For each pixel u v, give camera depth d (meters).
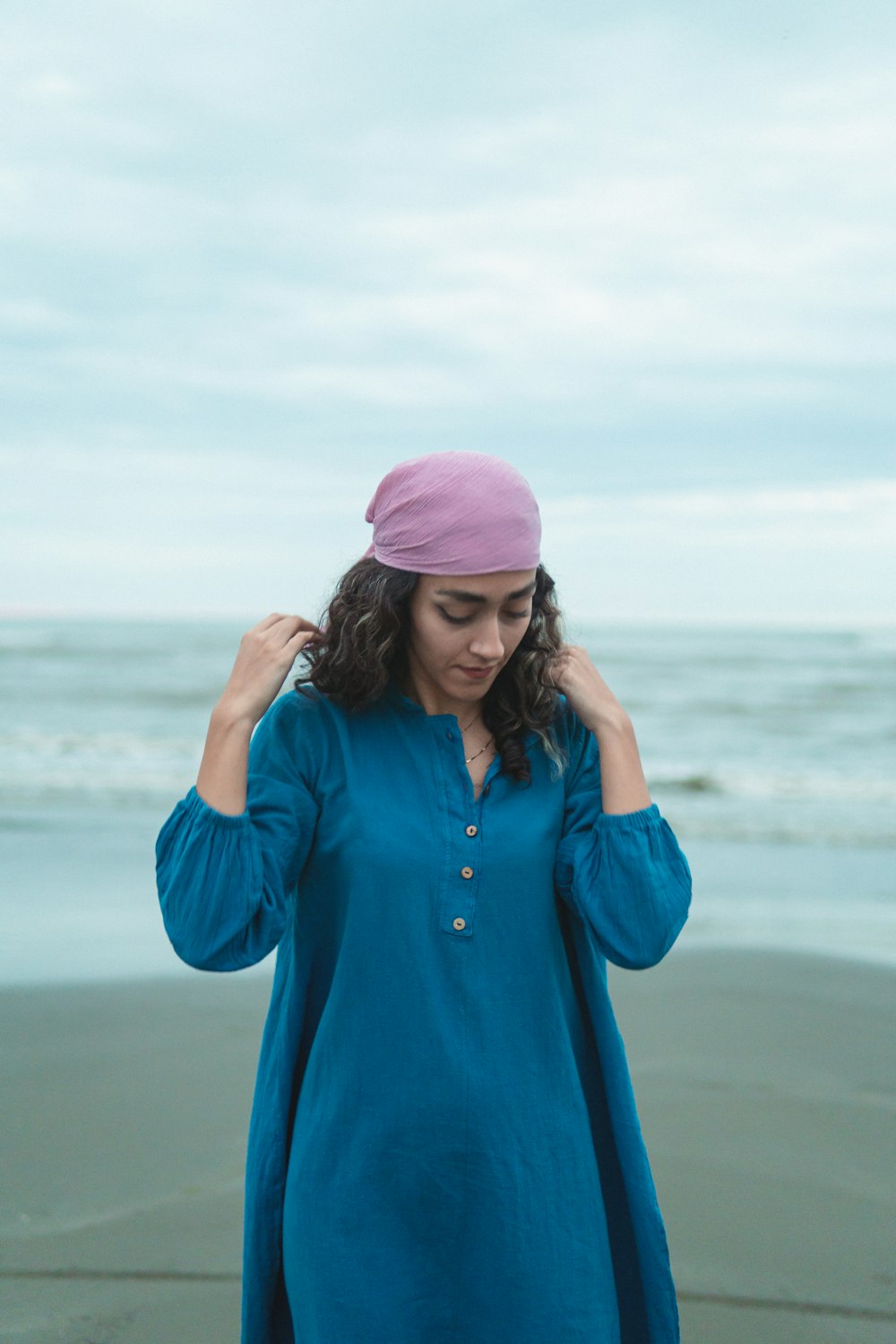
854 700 26.09
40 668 34.69
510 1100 1.77
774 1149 3.85
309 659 1.92
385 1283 1.71
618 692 27.73
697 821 12.13
